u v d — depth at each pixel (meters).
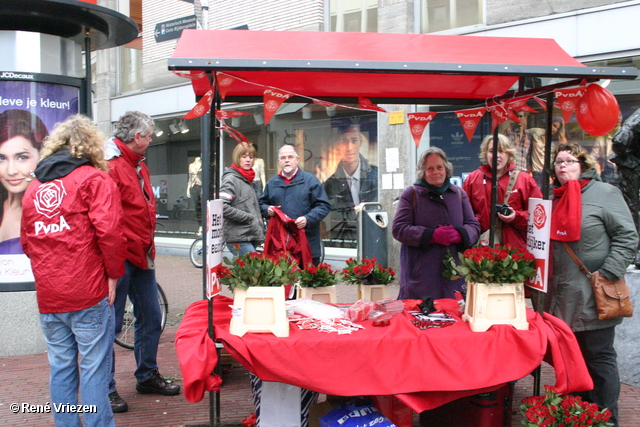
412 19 8.78
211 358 2.99
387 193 8.86
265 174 10.59
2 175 5.38
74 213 2.91
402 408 3.18
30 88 5.39
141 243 4.09
